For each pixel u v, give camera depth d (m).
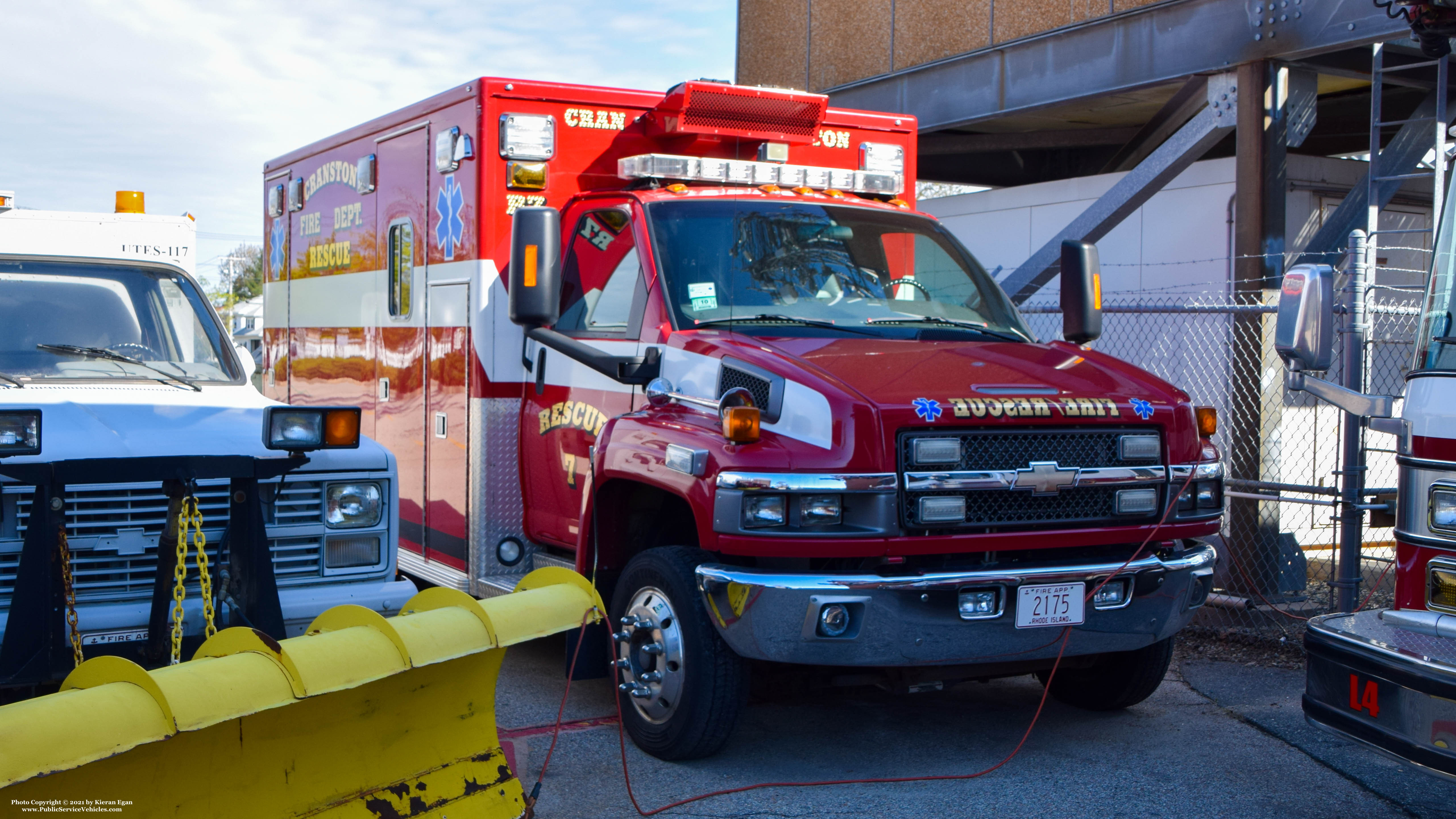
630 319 5.70
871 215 6.25
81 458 4.36
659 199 5.88
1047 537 4.69
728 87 6.52
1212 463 5.09
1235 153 12.98
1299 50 8.72
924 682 4.92
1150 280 11.05
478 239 6.42
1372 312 7.84
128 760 3.11
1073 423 4.75
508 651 6.94
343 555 5.09
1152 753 5.27
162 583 4.23
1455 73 9.13
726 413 4.51
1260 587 7.78
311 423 4.32
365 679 3.25
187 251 8.67
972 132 13.54
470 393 6.53
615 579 5.49
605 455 5.29
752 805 4.59
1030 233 12.29
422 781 3.81
